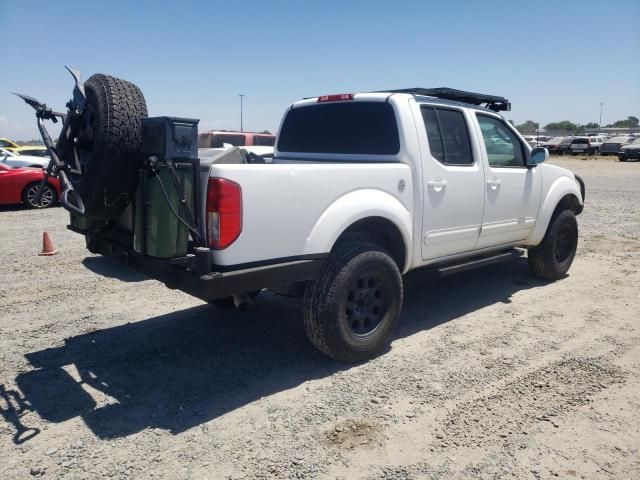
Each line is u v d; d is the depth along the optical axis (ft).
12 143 71.41
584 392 12.29
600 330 16.25
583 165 108.88
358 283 13.58
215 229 11.21
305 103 17.93
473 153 17.02
